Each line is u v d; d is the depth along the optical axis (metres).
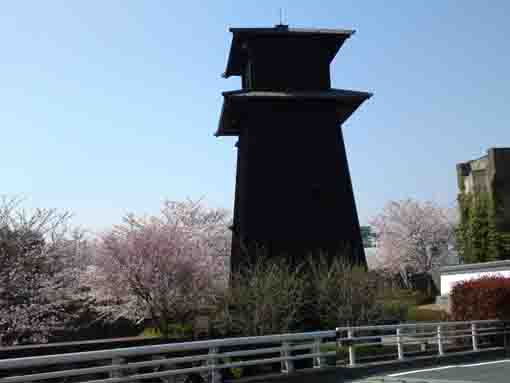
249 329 19.89
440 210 55.34
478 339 20.66
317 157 23.84
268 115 23.88
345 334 20.31
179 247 27.11
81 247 27.39
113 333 28.55
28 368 11.27
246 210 23.09
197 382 13.23
